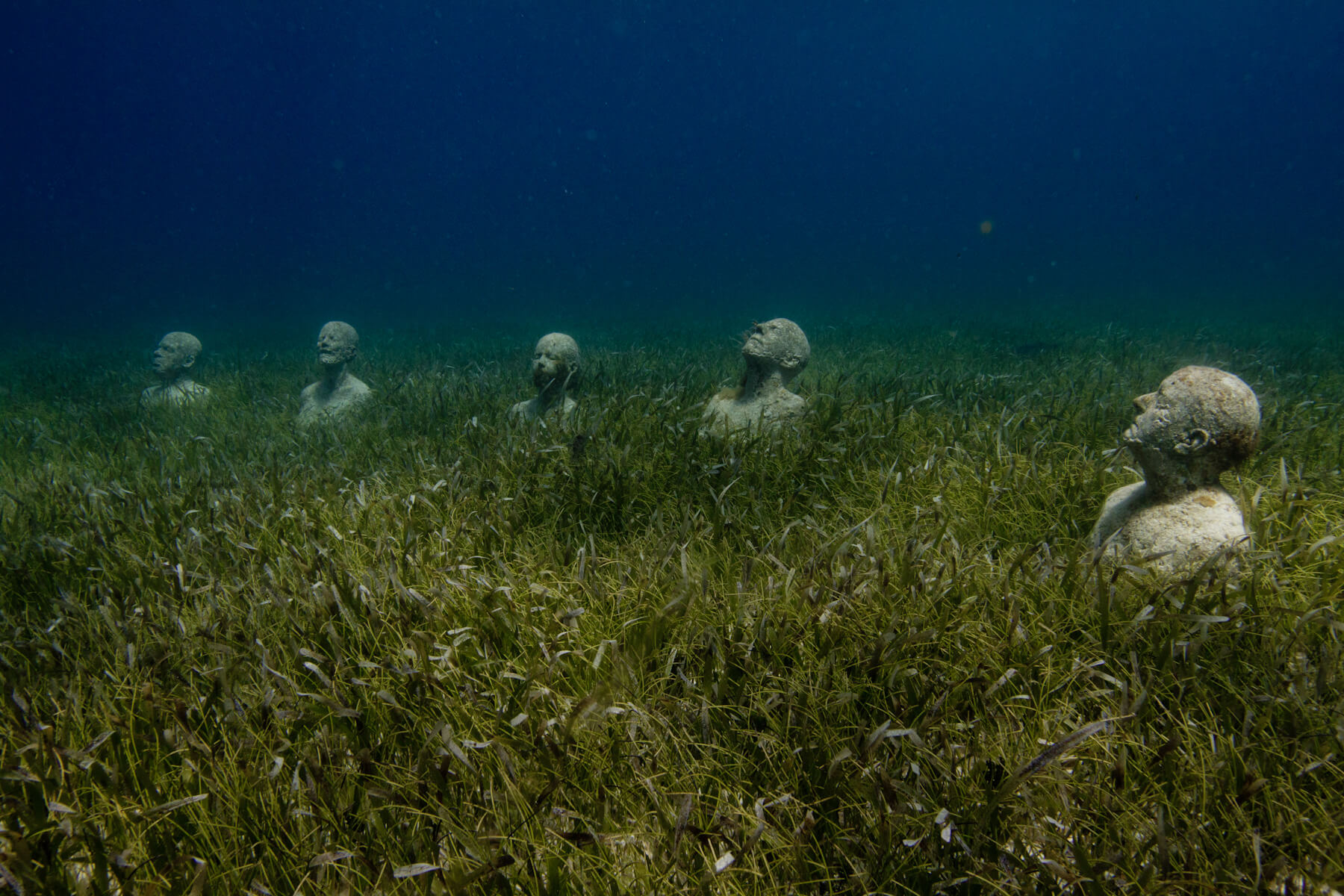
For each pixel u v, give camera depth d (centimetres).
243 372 1234
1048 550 345
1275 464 493
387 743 277
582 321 2591
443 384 1012
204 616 355
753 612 329
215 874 235
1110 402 728
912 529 396
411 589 331
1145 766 247
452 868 220
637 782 261
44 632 348
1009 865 222
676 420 635
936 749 259
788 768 258
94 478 619
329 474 577
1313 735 243
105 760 271
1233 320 1931
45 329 3188
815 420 614
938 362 1161
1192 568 325
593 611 343
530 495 502
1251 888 208
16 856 219
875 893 215
